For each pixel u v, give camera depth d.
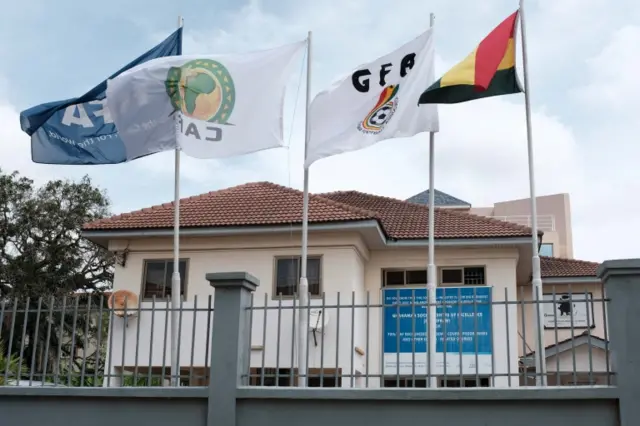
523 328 7.67
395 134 10.96
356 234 17.86
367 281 19.20
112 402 8.38
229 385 8.10
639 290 7.44
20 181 29.69
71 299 26.34
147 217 19.42
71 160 11.41
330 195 24.02
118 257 18.95
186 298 18.33
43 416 8.50
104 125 11.56
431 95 10.34
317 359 16.94
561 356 17.70
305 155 11.36
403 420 7.70
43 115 11.34
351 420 7.82
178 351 8.64
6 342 21.25
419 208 21.80
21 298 27.00
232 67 11.45
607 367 7.50
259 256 18.30
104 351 18.33
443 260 18.94
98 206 30.62
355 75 11.30
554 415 7.43
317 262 17.98
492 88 10.39
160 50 11.91
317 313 17.20
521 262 20.22
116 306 17.84
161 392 8.22
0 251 28.81
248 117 11.34
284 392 7.95
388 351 18.03
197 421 8.17
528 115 10.45
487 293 18.19
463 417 7.60
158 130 11.09
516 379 17.06
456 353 17.31
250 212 18.88
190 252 18.67
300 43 11.72
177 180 11.05
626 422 7.17
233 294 8.39
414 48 11.23
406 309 18.34
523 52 10.50
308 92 11.71
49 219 28.89
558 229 41.25
